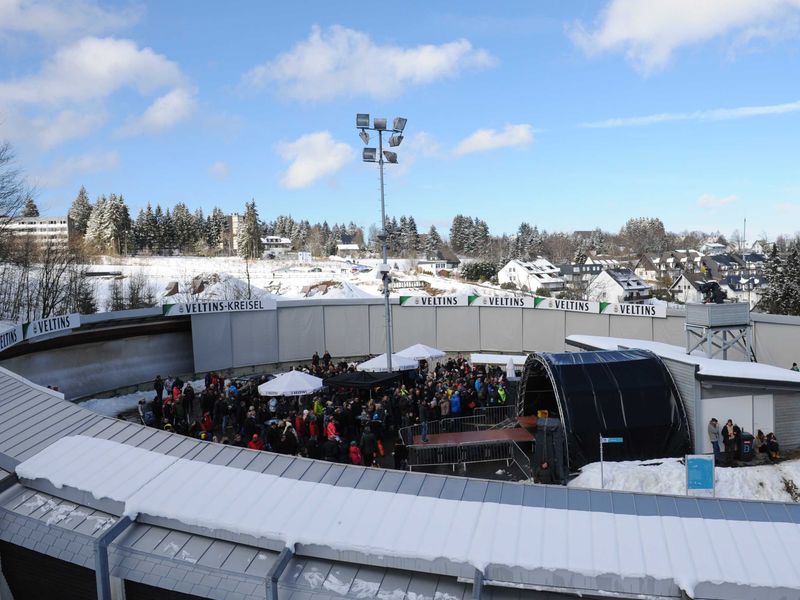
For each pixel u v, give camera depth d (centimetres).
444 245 16138
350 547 749
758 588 664
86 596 848
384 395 2322
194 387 3123
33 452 1013
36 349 2736
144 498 863
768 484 1650
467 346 3850
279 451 1656
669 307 3544
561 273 12175
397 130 2456
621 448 1828
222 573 756
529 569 703
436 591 716
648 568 693
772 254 5966
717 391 1894
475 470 1872
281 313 3603
